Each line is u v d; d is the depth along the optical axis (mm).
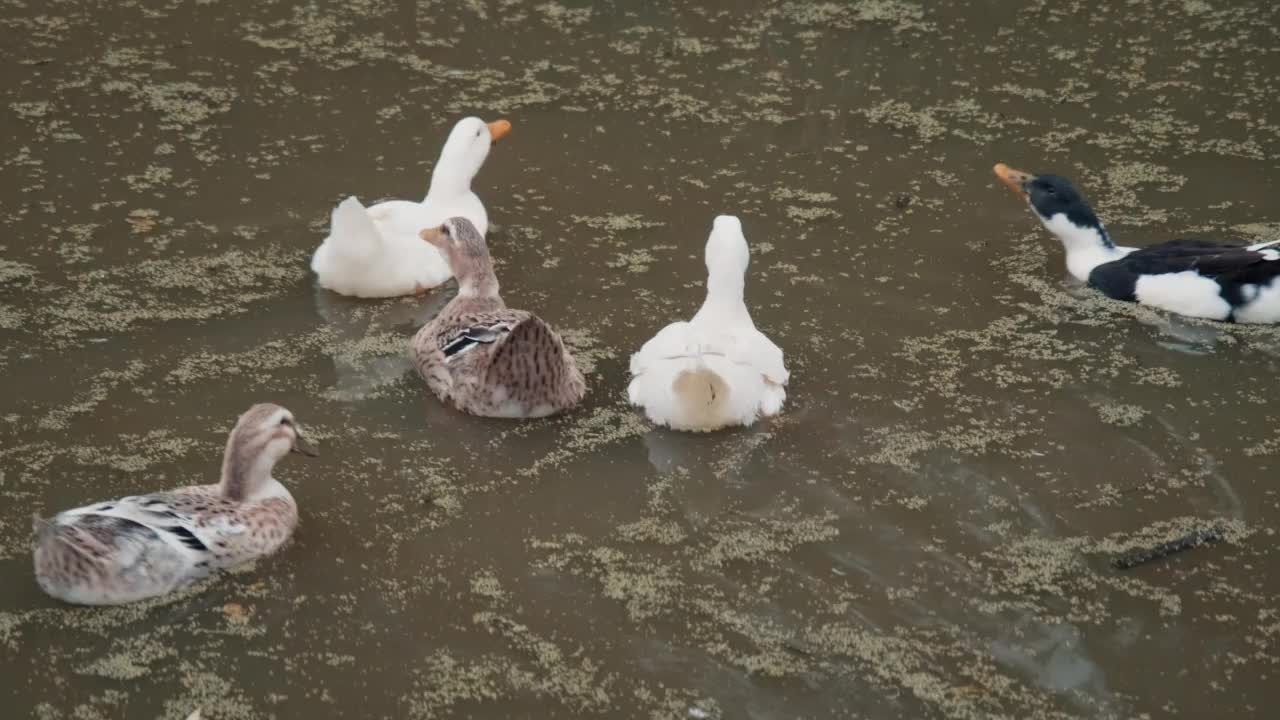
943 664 5223
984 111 7051
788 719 5113
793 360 5988
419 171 6676
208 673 5152
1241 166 6789
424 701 5121
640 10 7574
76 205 6441
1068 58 7352
